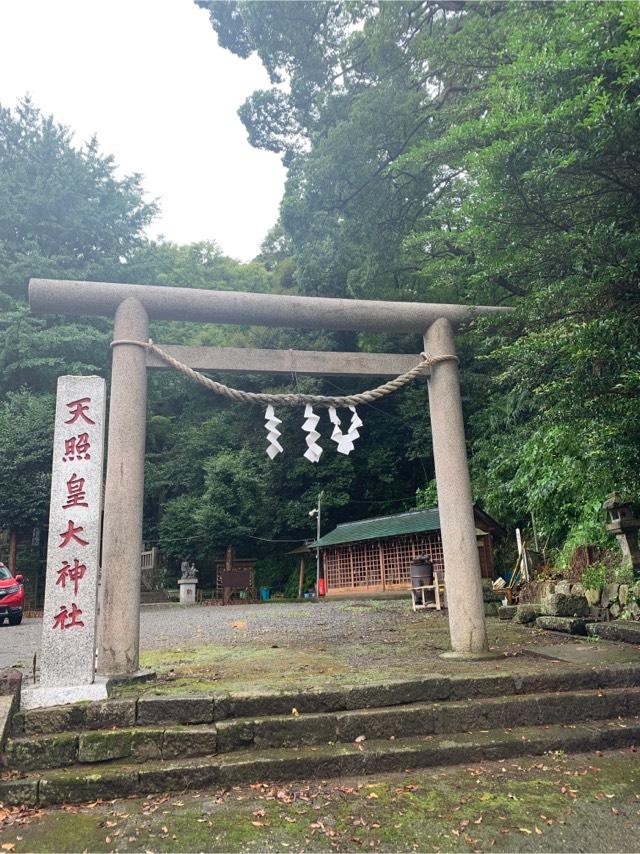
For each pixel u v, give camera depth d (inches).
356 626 377.1
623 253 204.2
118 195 998.4
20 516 785.6
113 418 219.1
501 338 251.9
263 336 987.9
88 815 133.2
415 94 517.7
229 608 661.3
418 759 155.0
